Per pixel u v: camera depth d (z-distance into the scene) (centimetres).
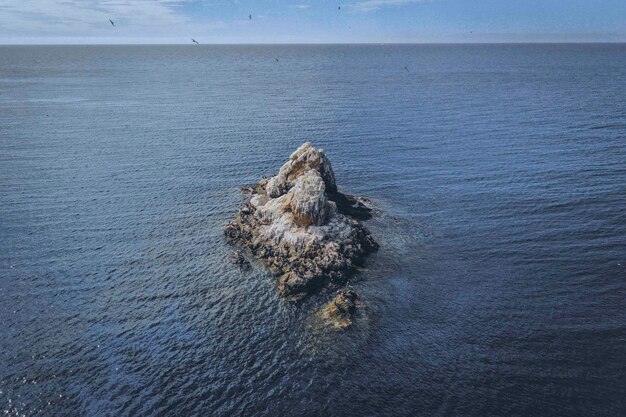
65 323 4019
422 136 10500
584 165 8044
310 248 4956
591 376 3388
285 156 9075
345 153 9144
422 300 4356
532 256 5088
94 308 4231
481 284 4600
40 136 10394
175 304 4316
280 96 17450
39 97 16438
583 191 6844
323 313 4162
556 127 11106
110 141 10131
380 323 4028
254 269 4925
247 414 3117
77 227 5809
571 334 3841
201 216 6228
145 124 12075
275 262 4953
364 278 4709
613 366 3475
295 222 5272
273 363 3578
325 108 14562
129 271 4856
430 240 5519
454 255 5172
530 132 10662
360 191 7100
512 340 3794
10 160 8469
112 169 8106
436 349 3709
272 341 3825
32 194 6819
